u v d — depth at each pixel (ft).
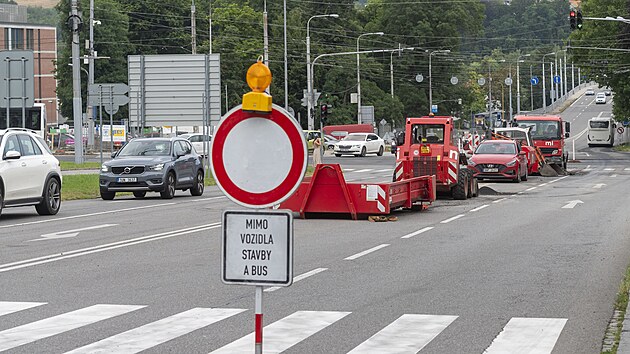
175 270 49.47
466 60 504.43
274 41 377.09
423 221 78.64
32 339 32.81
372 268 50.37
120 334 33.60
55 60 350.84
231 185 24.08
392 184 79.71
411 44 413.59
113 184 107.24
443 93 415.44
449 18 412.57
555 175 170.19
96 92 127.34
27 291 42.93
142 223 76.74
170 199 109.29
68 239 64.59
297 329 34.53
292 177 23.82
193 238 65.16
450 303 40.06
